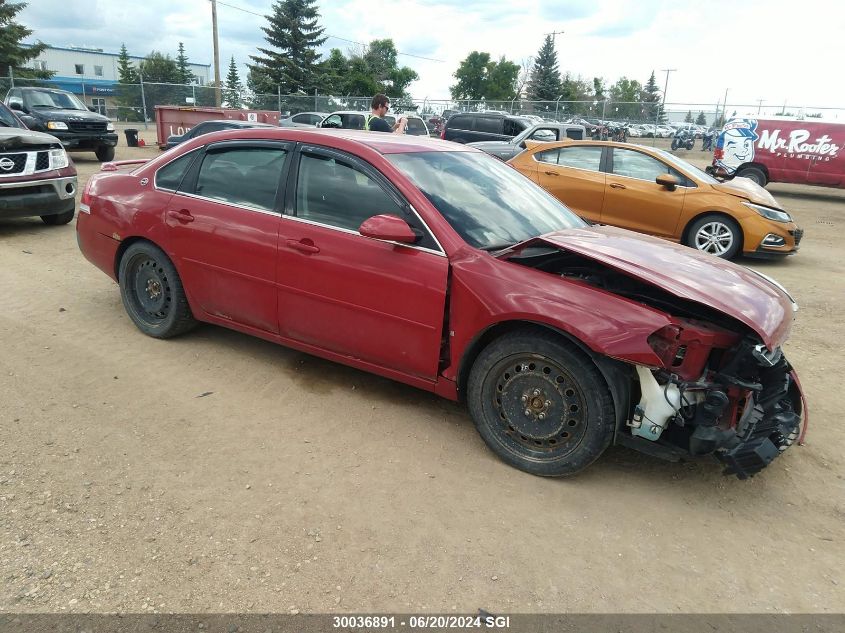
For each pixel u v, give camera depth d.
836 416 4.03
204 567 2.46
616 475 3.26
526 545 2.69
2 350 4.32
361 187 3.59
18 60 43.97
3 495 2.81
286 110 34.34
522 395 3.17
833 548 2.78
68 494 2.85
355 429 3.57
